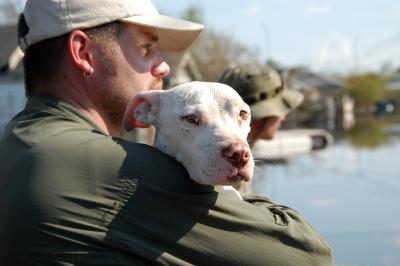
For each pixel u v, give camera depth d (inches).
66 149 77.9
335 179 509.0
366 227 324.2
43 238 74.2
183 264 75.3
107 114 97.2
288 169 589.0
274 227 79.9
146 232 75.1
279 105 157.8
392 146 818.2
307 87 1985.7
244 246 77.5
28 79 95.5
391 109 2566.4
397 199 405.4
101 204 74.8
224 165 77.1
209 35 1523.1
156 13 100.3
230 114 84.6
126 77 95.8
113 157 77.5
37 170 76.6
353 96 2477.9
